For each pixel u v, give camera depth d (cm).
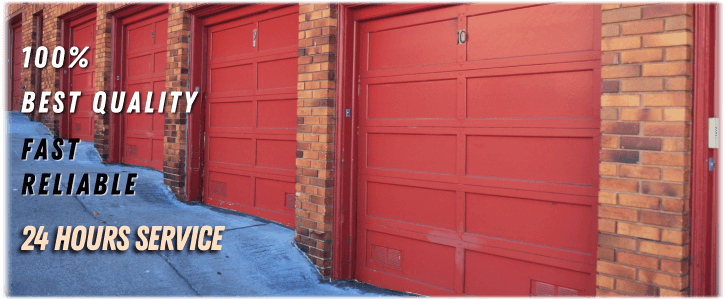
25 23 1037
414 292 418
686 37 265
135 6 741
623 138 287
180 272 408
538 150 349
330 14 439
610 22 293
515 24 361
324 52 443
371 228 447
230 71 602
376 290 427
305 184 463
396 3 418
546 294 346
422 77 411
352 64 449
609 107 293
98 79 810
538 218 350
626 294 286
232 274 414
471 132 382
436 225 406
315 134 452
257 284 405
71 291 368
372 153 448
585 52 325
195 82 627
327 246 445
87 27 878
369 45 448
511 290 364
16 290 364
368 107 449
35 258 415
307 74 461
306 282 427
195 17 625
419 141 415
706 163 271
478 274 381
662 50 272
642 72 280
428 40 409
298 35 501
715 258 283
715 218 282
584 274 327
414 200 420
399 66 428
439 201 404
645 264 279
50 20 940
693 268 271
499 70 367
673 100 269
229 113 605
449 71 395
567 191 333
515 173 360
